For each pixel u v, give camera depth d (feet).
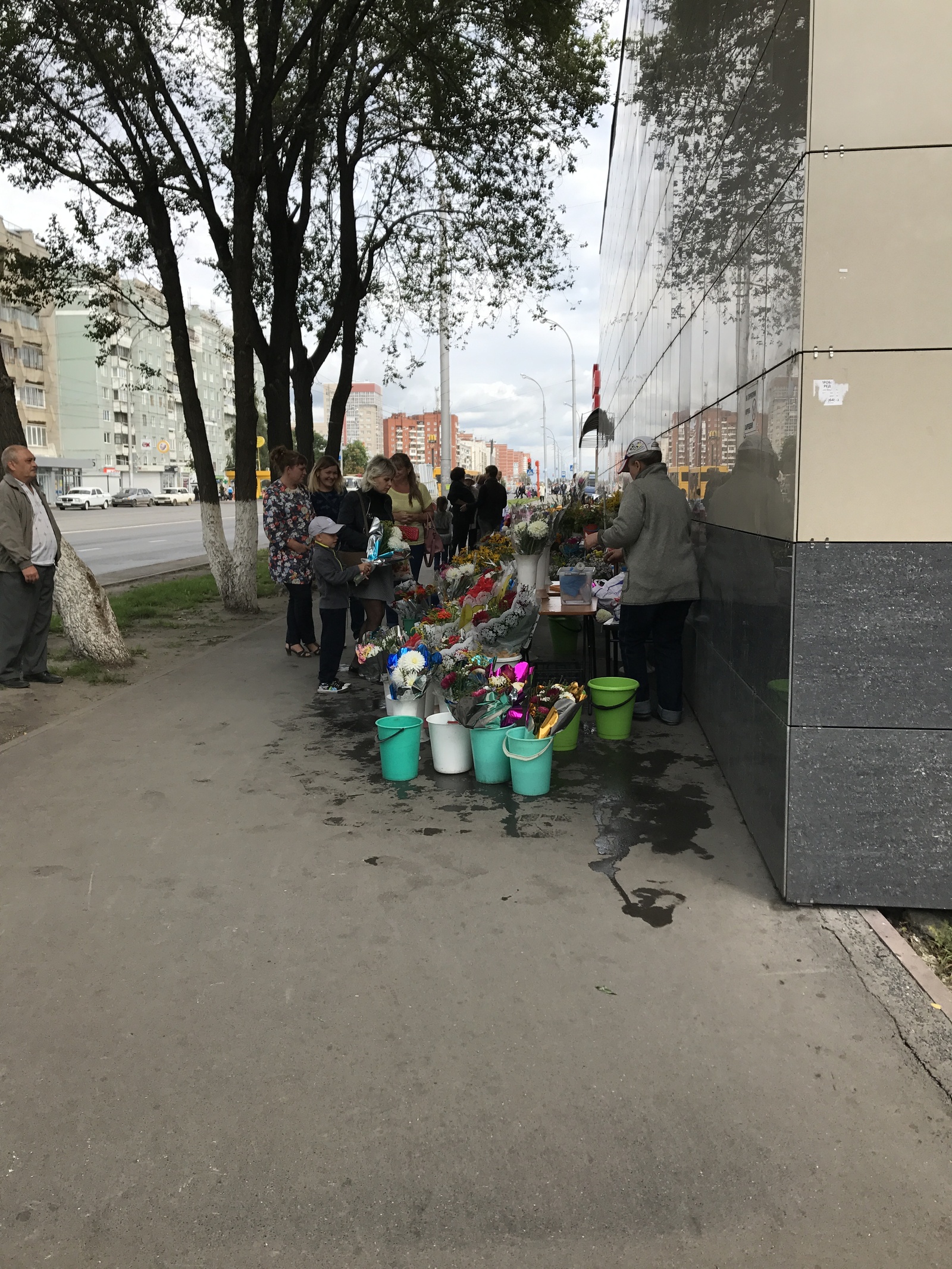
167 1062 8.97
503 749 16.85
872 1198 7.25
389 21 43.65
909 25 10.69
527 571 25.73
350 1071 8.79
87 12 35.88
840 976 10.34
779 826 12.25
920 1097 8.39
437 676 19.19
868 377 11.10
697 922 11.60
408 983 10.30
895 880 11.77
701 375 20.52
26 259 46.78
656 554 20.49
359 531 24.36
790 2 11.95
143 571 64.69
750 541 14.44
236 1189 7.38
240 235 38.42
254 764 18.51
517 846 14.08
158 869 13.46
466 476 67.46
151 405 358.23
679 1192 7.31
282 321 48.16
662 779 17.20
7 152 41.24
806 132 10.94
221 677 27.22
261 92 36.42
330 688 24.80
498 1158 7.68
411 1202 7.23
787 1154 7.70
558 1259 6.72
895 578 11.30
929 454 11.11
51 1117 8.21
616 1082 8.59
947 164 10.78
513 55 47.55
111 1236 6.94
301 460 30.22
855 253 10.98
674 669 21.20
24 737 20.48
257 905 12.24
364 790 16.88
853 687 11.53
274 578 30.09
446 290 63.36
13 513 24.29
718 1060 8.91
